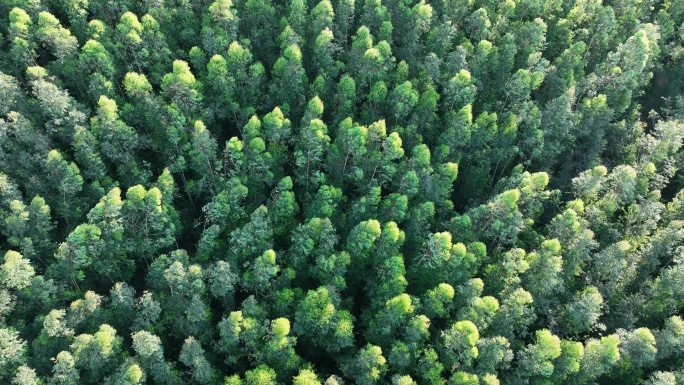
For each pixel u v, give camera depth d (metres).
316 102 89.69
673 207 98.31
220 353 73.38
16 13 92.81
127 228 77.56
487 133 100.50
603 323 84.12
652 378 71.25
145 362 64.81
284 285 75.88
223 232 85.19
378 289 76.06
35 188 81.19
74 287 76.38
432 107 100.31
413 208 84.00
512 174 97.19
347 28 117.06
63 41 90.88
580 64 121.38
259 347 68.44
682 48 133.62
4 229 79.38
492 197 97.31
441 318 77.38
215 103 100.31
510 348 74.56
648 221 92.31
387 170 86.25
